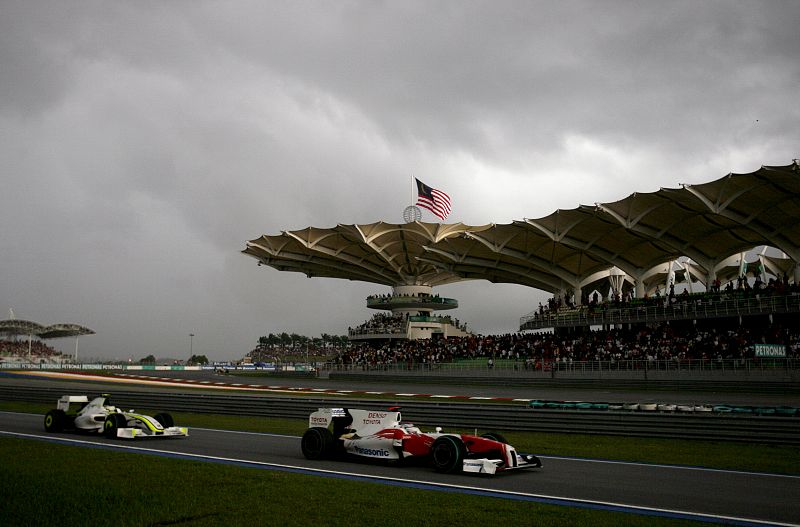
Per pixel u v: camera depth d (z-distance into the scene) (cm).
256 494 982
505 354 5562
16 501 918
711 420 1741
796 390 3491
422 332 7619
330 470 1246
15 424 2152
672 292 5684
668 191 4312
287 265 7631
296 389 4484
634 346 4778
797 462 1400
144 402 2902
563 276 6506
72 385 4225
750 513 902
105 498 945
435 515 855
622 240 5466
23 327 9406
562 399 3303
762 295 4578
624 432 1852
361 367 6141
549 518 845
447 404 2203
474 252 6394
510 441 1786
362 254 7219
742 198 4166
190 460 1341
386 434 1348
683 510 916
